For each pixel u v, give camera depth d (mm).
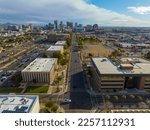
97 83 181250
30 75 190250
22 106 114312
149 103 150000
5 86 185000
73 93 168250
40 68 198750
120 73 169500
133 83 180500
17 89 177250
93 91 173125
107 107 142750
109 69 182000
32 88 178750
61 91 172500
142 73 172000
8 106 115062
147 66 198750
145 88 177125
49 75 188875
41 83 190500
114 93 168750
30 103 119250
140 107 143875
